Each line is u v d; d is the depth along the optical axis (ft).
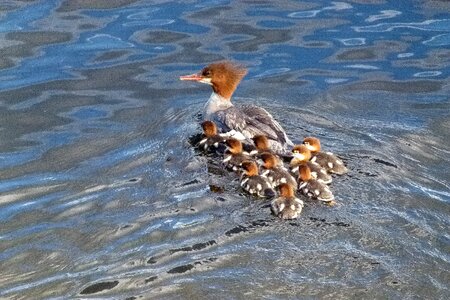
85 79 64.39
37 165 54.13
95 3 75.36
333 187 49.62
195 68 65.57
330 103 61.67
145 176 52.08
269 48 68.49
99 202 49.55
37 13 73.41
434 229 45.80
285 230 45.73
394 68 66.03
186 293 41.19
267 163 51.75
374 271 42.47
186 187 50.72
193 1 75.92
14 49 68.08
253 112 58.13
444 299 40.73
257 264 42.96
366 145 55.16
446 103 61.57
